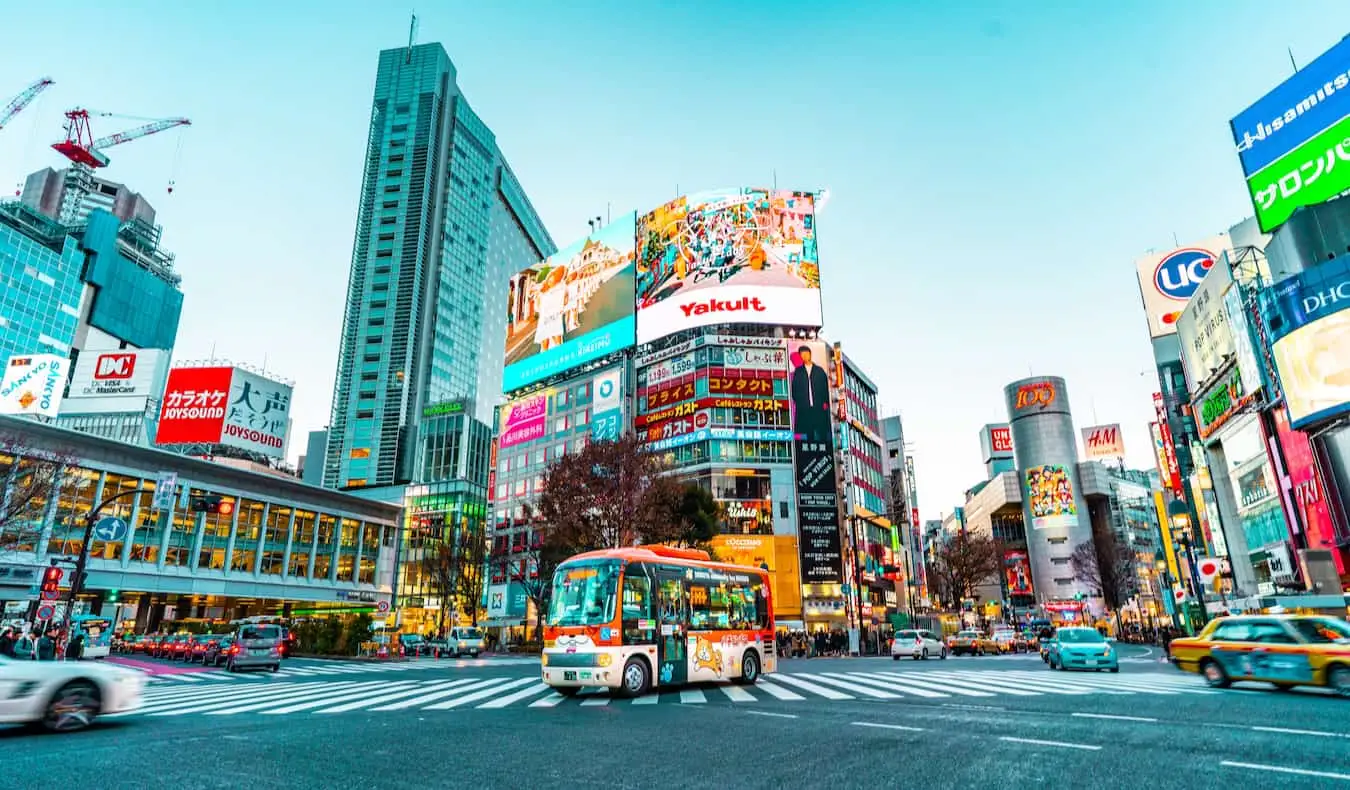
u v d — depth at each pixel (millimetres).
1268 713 10023
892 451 78562
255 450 72625
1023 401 112750
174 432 69812
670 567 16250
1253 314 35562
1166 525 56094
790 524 55594
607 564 15195
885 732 8766
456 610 77938
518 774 6520
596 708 12352
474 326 130875
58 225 115812
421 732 9328
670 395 61562
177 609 57312
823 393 59469
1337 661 12539
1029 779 5941
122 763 7109
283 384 77312
